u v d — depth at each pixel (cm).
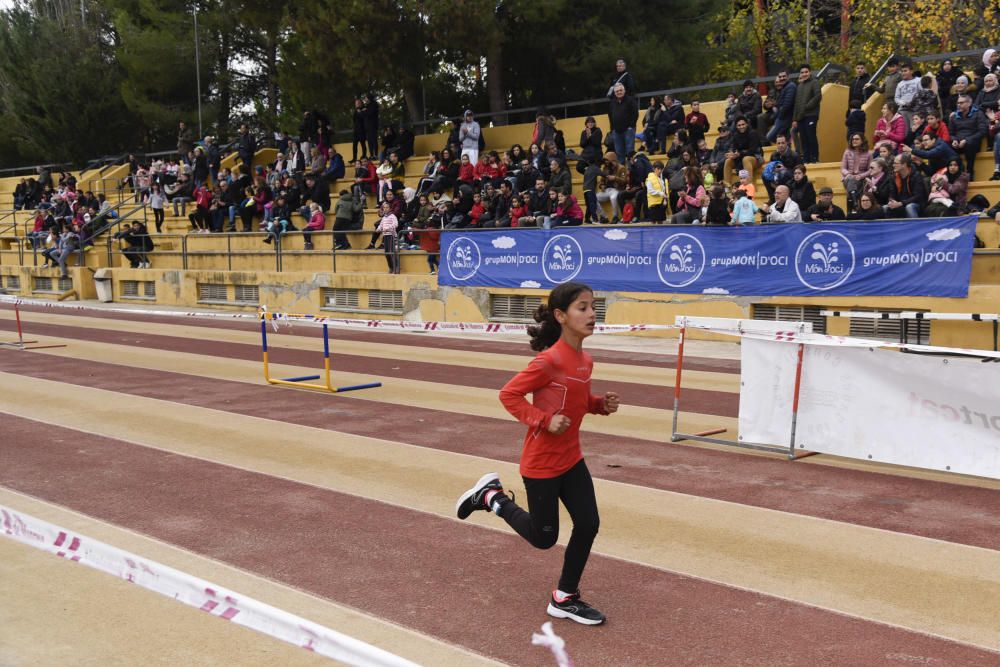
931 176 1625
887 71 2016
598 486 771
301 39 2845
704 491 755
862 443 823
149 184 3309
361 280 2258
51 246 3278
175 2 4025
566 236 1867
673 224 1719
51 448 925
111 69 4325
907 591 538
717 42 3594
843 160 1712
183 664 451
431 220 2197
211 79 4109
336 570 577
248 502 730
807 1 2827
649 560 593
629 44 2842
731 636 477
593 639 474
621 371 1396
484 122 3338
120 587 557
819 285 1532
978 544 621
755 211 1697
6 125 4488
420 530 658
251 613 348
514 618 501
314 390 1268
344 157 3141
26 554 616
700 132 2078
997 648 462
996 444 757
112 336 2017
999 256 1377
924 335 1426
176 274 2770
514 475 808
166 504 727
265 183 2823
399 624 493
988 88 1762
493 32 2611
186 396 1227
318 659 457
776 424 881
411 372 1428
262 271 2536
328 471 825
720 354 1557
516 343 1800
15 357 1658
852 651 458
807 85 1892
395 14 2614
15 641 479
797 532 648
